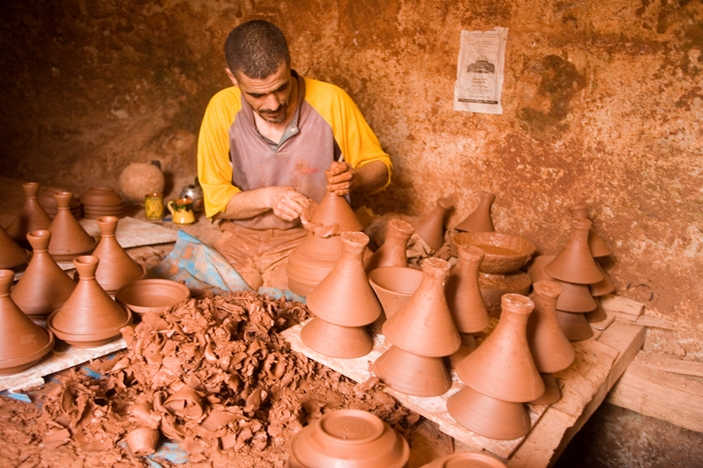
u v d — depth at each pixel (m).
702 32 2.82
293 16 4.25
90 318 2.31
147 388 2.15
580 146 3.29
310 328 2.42
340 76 4.12
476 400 1.98
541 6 3.25
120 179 4.60
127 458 1.88
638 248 3.21
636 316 3.16
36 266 2.51
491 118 3.56
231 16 4.56
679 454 3.09
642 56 3.01
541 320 2.12
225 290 3.02
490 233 3.40
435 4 3.61
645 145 3.08
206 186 3.13
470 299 2.20
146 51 4.83
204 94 4.90
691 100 2.91
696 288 3.07
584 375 2.51
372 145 3.25
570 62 3.22
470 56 3.55
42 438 1.96
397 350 2.17
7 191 4.32
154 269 3.16
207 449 1.92
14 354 2.14
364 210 4.22
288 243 3.21
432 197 3.94
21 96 4.65
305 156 3.10
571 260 2.83
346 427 1.69
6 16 4.50
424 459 1.98
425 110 3.82
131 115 4.93
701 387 2.93
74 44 4.68
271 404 2.19
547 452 1.95
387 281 2.50
